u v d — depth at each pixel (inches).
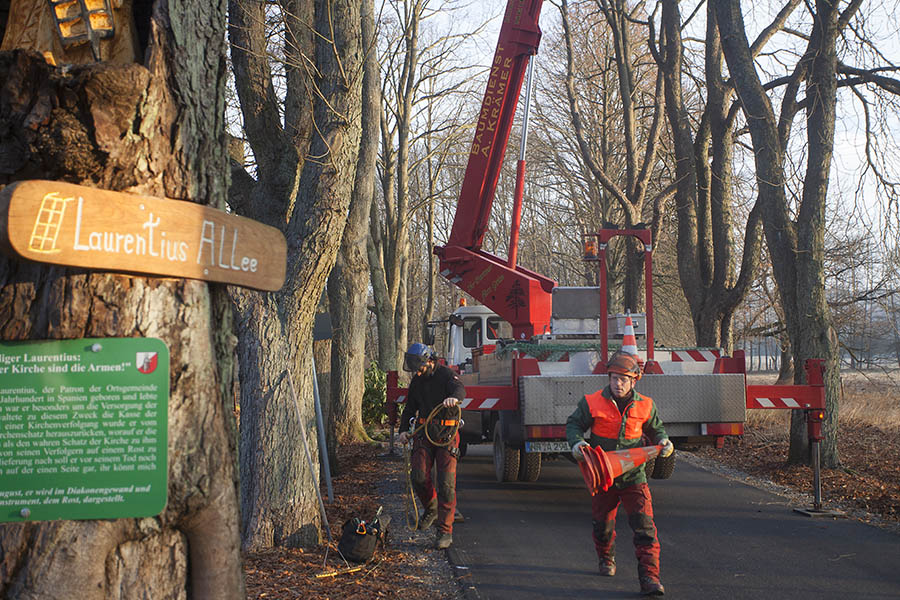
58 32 89.8
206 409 91.1
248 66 274.2
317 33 267.1
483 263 479.8
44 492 82.7
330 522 309.6
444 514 280.4
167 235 88.2
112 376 84.7
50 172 82.6
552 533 307.4
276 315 270.5
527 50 480.1
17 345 82.9
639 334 458.3
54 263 79.6
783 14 627.8
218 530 91.1
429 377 290.8
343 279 588.4
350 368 595.2
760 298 930.7
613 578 240.1
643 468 228.4
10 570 81.1
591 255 401.4
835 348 444.8
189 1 94.6
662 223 925.2
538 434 359.9
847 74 525.7
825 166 452.8
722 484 422.0
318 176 264.7
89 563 82.4
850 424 676.1
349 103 267.4
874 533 296.0
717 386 362.3
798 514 335.9
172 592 88.0
